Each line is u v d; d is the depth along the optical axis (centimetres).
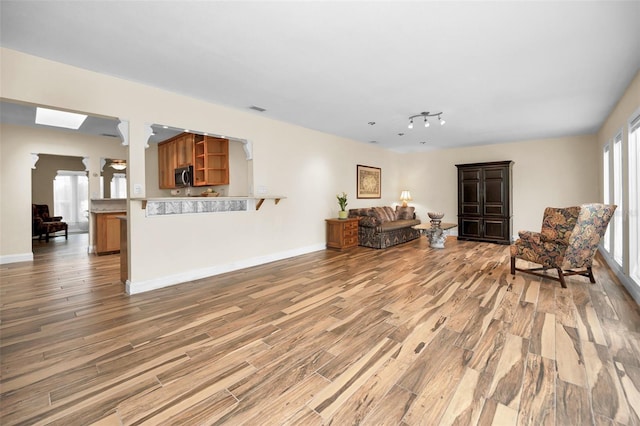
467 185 670
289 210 506
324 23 212
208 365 186
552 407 146
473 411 144
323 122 491
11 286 348
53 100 270
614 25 212
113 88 305
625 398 151
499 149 682
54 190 863
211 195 525
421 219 796
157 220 344
